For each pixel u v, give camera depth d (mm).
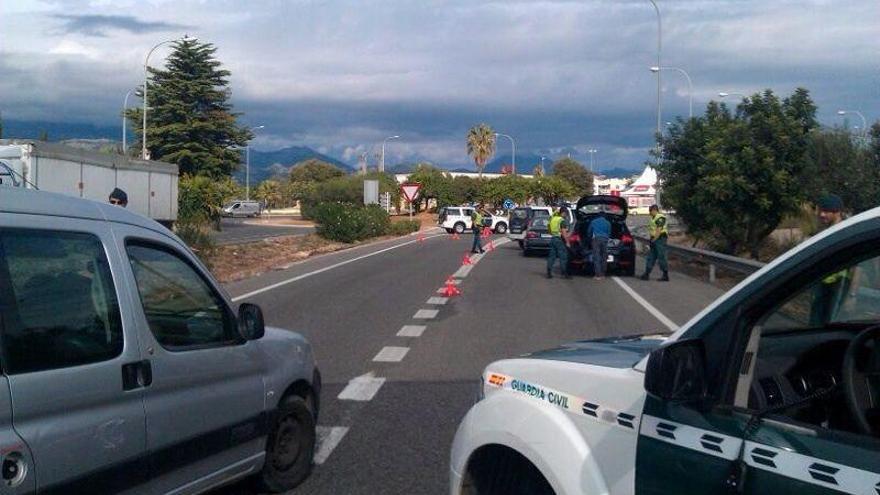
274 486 6699
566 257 25625
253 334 6020
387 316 17016
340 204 51094
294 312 17531
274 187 128375
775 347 4082
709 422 3311
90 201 5082
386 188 96938
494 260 33750
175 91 68750
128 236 5164
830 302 4355
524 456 4152
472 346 13516
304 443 6961
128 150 67875
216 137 70312
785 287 3295
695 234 31109
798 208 26594
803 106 26672
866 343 3406
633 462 3578
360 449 7977
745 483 3088
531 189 99500
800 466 2947
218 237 50062
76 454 4496
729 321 3412
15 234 4395
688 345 3387
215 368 5727
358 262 32469
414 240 53000
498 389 4555
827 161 24719
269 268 30031
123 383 4844
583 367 4066
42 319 4426
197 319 5750
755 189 26578
